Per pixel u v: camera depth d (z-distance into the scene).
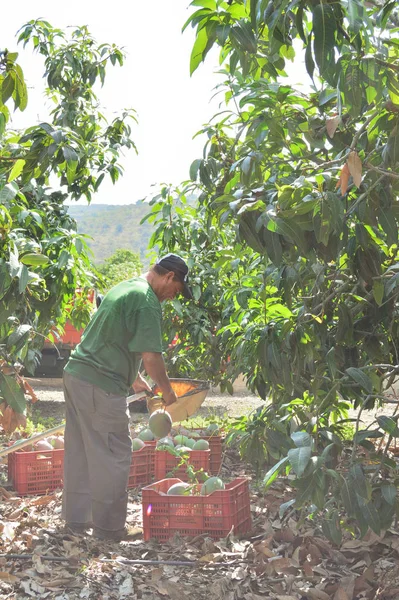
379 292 3.46
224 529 4.13
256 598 3.40
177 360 7.73
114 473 4.21
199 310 7.54
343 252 3.71
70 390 4.26
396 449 6.12
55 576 3.61
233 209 2.95
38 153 3.48
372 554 3.88
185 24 2.62
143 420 9.08
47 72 7.97
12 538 4.12
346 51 2.61
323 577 3.63
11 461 5.49
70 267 6.22
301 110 3.56
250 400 12.27
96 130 7.74
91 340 4.31
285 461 2.90
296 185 2.81
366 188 3.23
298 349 3.93
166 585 3.55
